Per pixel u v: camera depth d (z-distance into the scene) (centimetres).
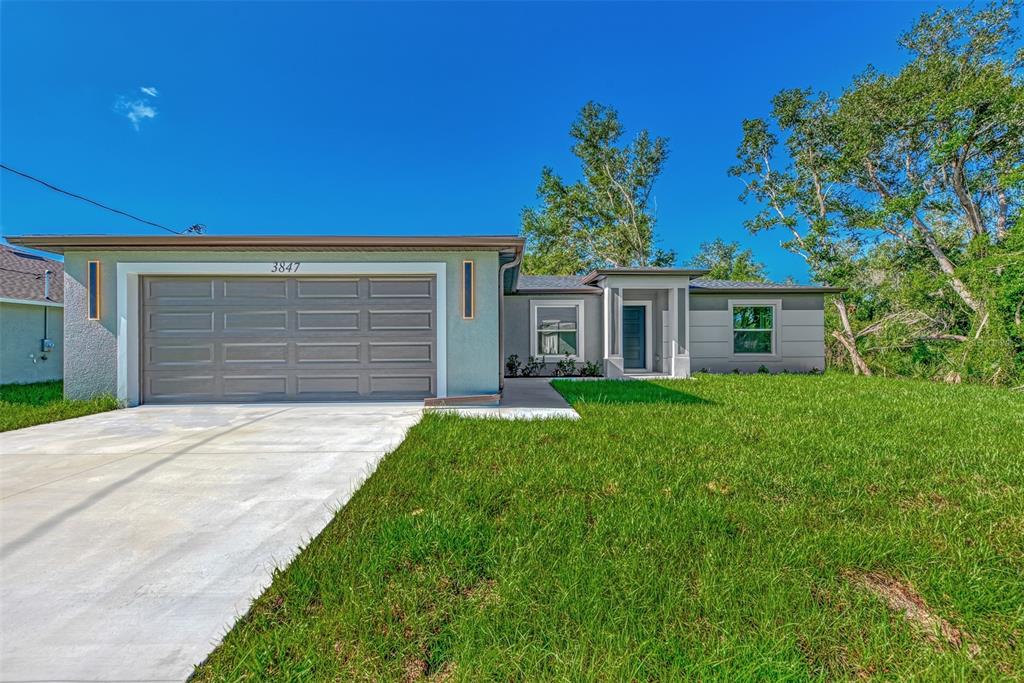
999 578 201
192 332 691
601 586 187
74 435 480
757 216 1873
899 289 1488
